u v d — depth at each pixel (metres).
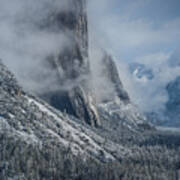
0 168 165.50
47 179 177.62
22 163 174.75
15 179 161.62
